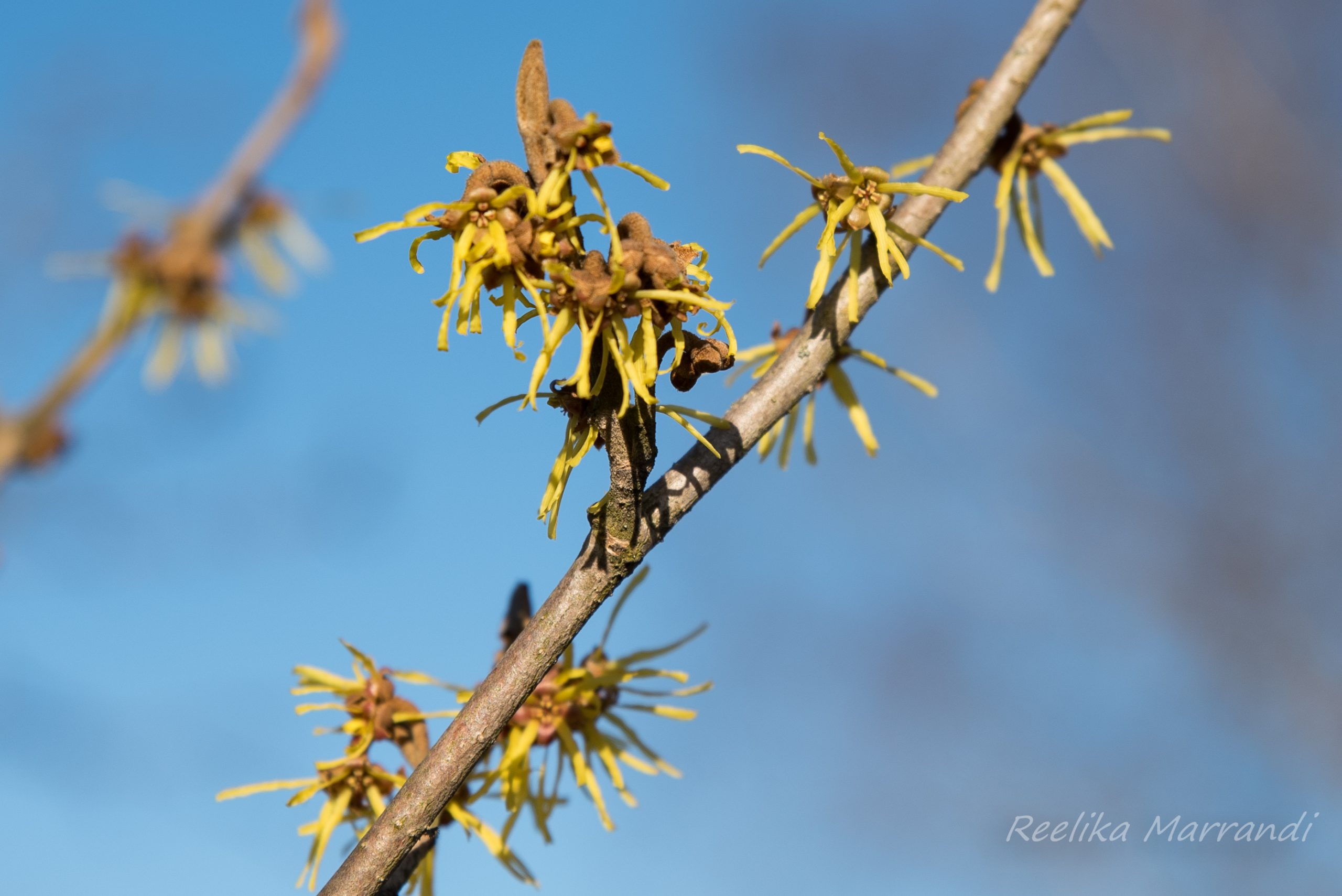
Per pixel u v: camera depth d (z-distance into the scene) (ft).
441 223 1.96
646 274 1.95
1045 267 2.13
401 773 2.07
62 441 2.18
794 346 2.02
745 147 1.99
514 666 1.96
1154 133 2.11
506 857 2.07
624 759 2.08
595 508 1.96
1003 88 2.07
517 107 1.95
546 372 1.94
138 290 2.23
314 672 2.08
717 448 1.99
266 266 2.29
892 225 2.01
